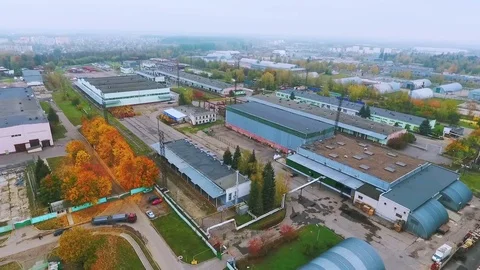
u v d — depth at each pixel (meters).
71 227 48.69
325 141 76.31
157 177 61.38
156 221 50.78
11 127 74.62
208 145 83.75
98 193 53.56
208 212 53.59
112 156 69.19
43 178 54.53
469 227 51.59
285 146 80.12
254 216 52.31
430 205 51.53
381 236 48.50
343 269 36.03
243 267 41.16
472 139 82.00
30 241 45.50
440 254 43.19
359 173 60.19
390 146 84.56
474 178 68.62
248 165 61.75
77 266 40.12
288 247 45.47
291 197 59.25
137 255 42.94
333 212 54.81
